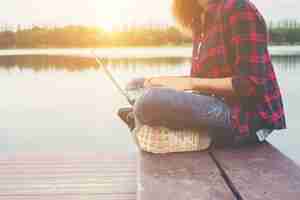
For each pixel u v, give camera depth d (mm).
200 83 2643
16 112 9375
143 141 2725
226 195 2008
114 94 11359
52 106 10023
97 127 7973
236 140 2764
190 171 2350
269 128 2721
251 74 2539
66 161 3096
